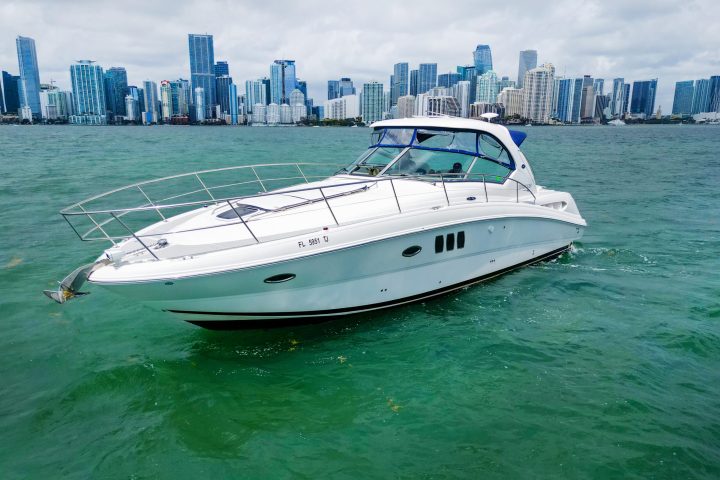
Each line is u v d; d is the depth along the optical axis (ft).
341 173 28.09
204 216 22.74
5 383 17.71
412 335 21.13
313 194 24.32
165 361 19.12
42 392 17.16
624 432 14.69
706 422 15.12
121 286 17.46
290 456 13.85
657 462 13.46
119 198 52.16
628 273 28.91
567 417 15.43
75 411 16.07
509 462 13.51
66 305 24.54
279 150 133.39
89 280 17.87
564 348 19.89
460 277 25.13
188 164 91.45
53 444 14.47
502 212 25.84
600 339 20.66
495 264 26.84
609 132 369.09
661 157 117.70
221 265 18.04
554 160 109.50
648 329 21.49
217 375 18.12
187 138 212.64
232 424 15.31
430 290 24.04
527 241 28.32
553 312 23.40
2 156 104.78
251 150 132.57
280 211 22.04
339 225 20.84
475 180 26.68
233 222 20.89
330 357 19.39
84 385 17.47
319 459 13.73
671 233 39.75
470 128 26.45
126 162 94.17
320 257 19.80
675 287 26.66
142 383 17.62
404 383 17.52
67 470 13.41
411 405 16.22
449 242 23.81
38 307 24.23
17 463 13.67
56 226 39.45
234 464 13.56
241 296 19.19
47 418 15.70
